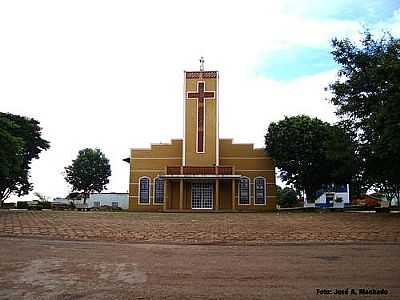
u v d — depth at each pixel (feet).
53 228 70.79
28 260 46.96
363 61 106.52
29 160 192.54
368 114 104.88
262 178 162.81
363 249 53.01
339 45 109.09
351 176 114.21
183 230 69.56
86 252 51.60
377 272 41.16
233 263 45.55
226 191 158.61
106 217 91.56
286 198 230.48
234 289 35.91
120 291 35.40
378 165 105.81
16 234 64.64
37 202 178.09
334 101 109.29
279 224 77.61
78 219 85.66
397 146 85.40
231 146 165.48
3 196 185.57
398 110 85.61
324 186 156.56
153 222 80.89
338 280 38.45
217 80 163.32
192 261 46.60
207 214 111.14
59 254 50.26
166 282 38.11
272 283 37.65
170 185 158.81
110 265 44.73
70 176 250.78
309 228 71.26
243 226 74.79
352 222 79.25
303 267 43.55
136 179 165.37
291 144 151.33
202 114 162.30
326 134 149.48
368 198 196.03
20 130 185.68
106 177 256.52
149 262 46.11
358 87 105.60
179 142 166.71
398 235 62.59
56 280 38.86
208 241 59.77
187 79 164.25
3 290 35.73
